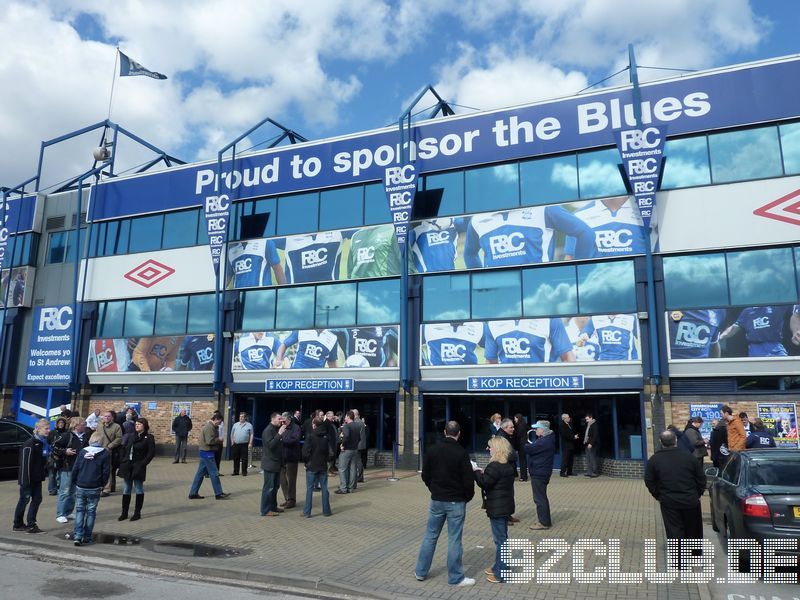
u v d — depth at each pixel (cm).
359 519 1130
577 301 1856
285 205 2291
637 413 1778
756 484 802
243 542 940
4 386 2644
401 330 1989
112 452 1391
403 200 1991
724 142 1778
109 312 2538
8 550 911
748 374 1656
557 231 1891
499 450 755
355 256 2131
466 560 838
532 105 1980
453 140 2058
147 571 809
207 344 2300
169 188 2495
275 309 2239
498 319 1914
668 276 1775
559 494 1411
